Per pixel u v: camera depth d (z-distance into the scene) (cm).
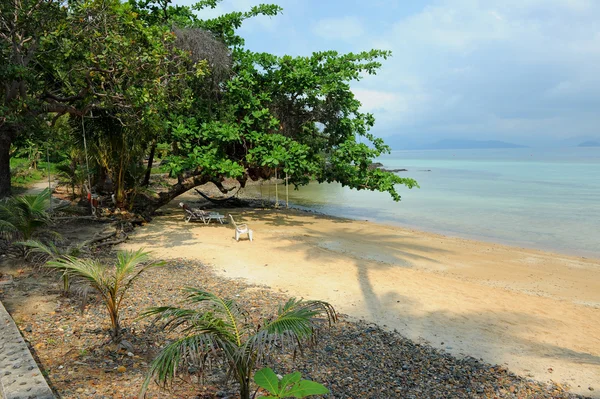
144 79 1309
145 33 1266
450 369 610
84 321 670
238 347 400
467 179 5212
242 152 2062
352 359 617
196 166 1797
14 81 1205
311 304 454
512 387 565
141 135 1652
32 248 920
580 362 656
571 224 2147
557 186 4178
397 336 730
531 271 1269
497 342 727
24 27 1162
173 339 615
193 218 1942
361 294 962
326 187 4250
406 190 3881
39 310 706
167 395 462
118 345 577
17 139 1916
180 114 1842
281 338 376
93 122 1705
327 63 2066
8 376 424
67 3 1191
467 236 1847
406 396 519
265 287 974
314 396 497
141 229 1672
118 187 1778
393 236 1756
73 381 477
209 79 1855
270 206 2627
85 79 1352
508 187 4119
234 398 466
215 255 1284
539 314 879
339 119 2086
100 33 1216
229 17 2017
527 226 2094
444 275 1181
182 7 2075
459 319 830
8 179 1505
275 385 366
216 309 448
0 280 845
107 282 579
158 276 1009
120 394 454
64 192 2534
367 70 2078
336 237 1694
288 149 1838
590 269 1305
